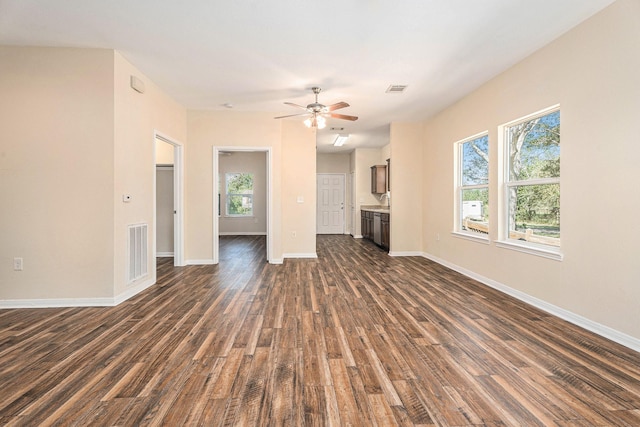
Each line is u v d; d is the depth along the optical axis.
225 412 1.65
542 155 3.38
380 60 3.51
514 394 1.80
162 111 4.46
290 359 2.20
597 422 1.58
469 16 2.69
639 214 2.32
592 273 2.68
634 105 2.35
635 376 1.98
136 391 1.83
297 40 3.09
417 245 6.38
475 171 4.71
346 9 2.60
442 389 1.85
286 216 6.13
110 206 3.30
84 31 2.94
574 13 2.63
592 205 2.68
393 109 5.38
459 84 4.23
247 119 5.49
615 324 2.49
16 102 3.21
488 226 4.14
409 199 6.35
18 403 1.71
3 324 2.81
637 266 2.33
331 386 1.88
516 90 3.58
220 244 8.27
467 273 4.67
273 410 1.67
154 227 4.18
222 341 2.48
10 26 2.85
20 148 3.22
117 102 3.34
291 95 4.64
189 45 3.19
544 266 3.19
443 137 5.42
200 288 3.98
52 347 2.37
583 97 2.75
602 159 2.59
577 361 2.17
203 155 5.45
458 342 2.46
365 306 3.30
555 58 3.04
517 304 3.37
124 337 2.55
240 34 2.99
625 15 2.40
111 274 3.32
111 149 3.29
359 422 1.58
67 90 3.24
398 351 2.32
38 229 3.25
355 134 7.34
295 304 3.37
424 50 3.28
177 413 1.64
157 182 5.98
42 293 3.27
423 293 3.77
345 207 10.48
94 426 1.54
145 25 2.84
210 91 4.47
